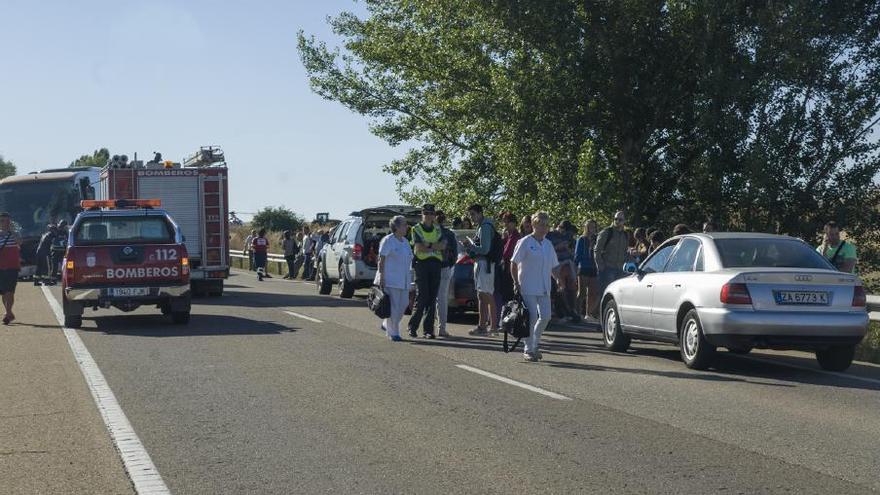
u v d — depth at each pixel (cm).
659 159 2742
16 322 1908
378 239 2511
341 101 3622
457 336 1656
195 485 664
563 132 2688
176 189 2681
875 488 657
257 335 1620
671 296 1306
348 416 907
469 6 2803
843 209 2356
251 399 998
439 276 1609
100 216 1852
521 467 712
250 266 5031
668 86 2638
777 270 1202
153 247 1777
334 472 698
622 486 658
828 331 1184
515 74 2664
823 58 2330
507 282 1689
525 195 2789
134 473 697
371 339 1573
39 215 3928
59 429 857
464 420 888
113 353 1384
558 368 1249
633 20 2625
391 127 3559
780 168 2364
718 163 2414
